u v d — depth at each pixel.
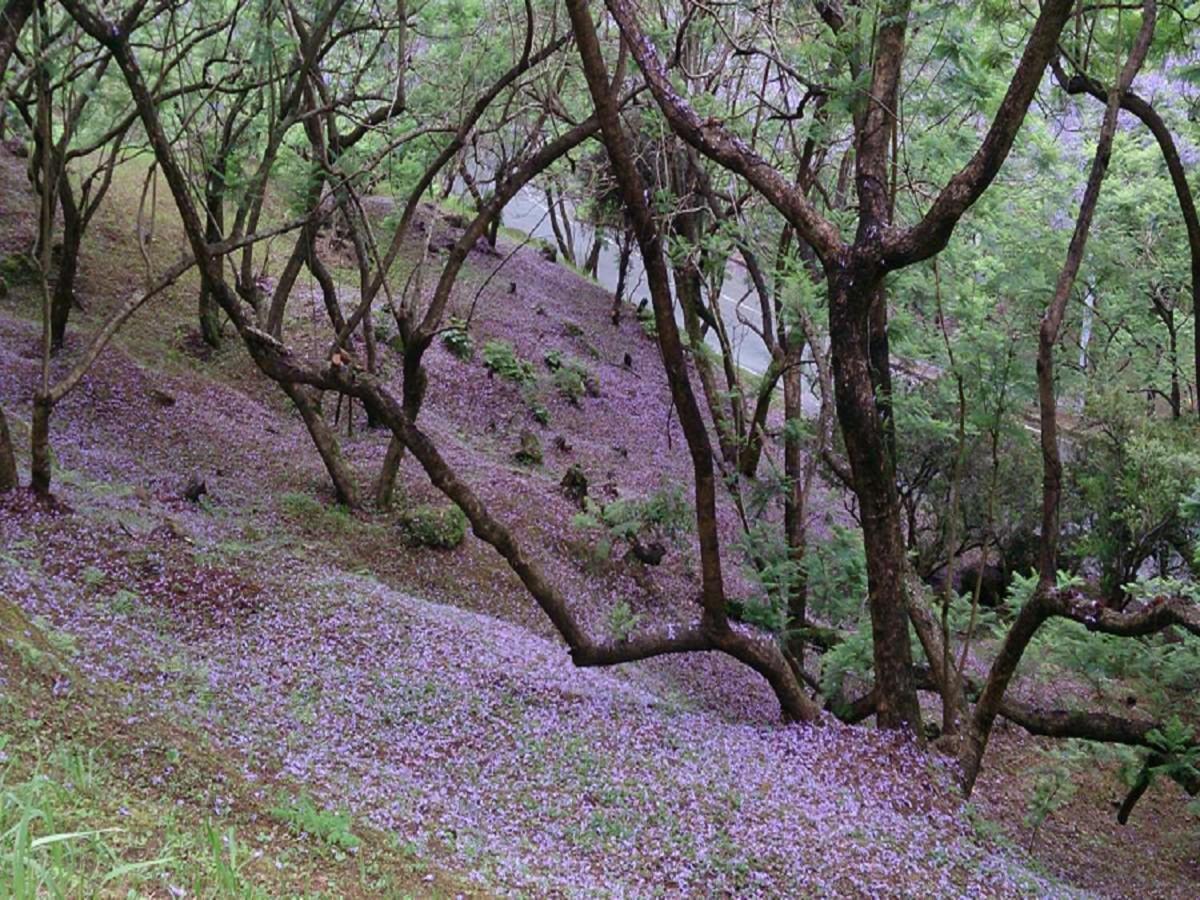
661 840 7.04
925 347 10.86
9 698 5.66
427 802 6.83
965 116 11.95
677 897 6.32
